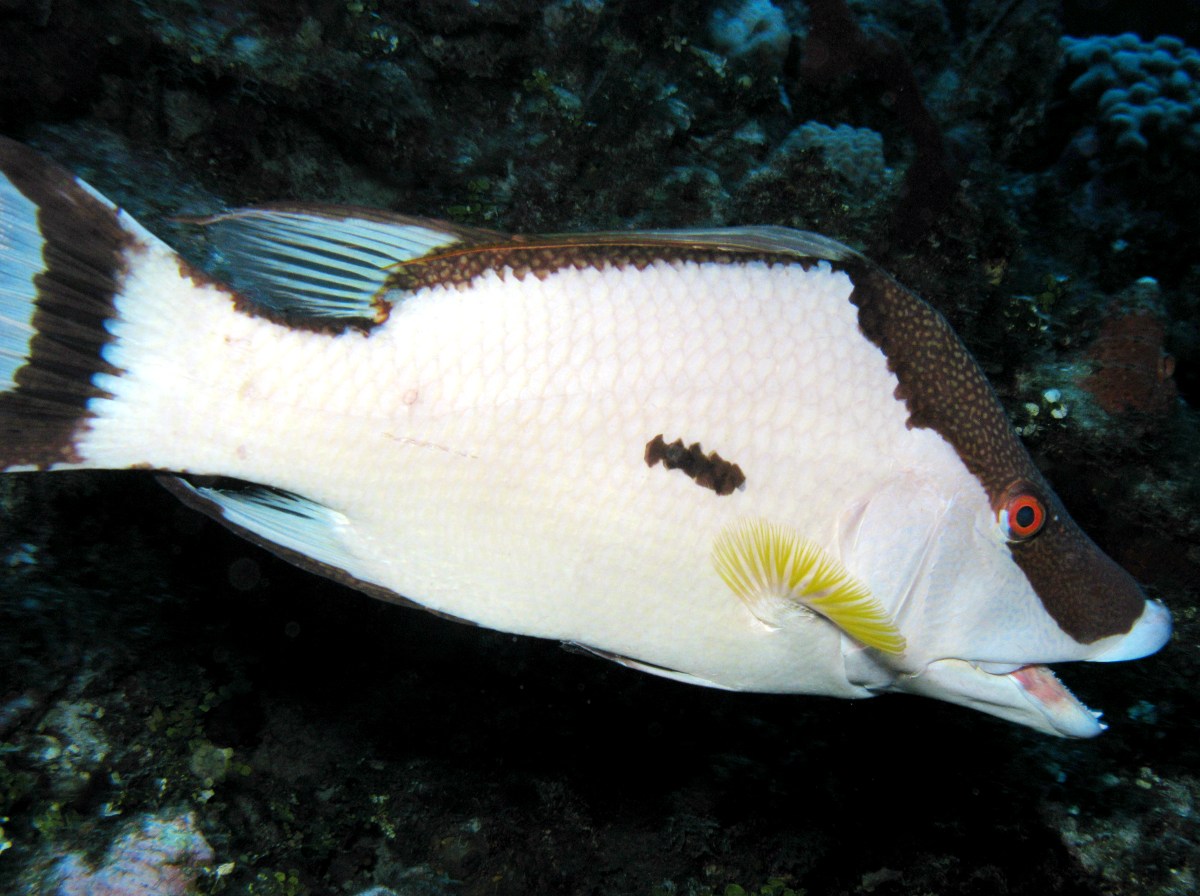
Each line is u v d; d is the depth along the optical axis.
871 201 0.89
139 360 0.40
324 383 0.40
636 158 0.86
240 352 0.40
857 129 0.98
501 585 0.41
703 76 0.93
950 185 0.92
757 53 0.94
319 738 0.75
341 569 0.43
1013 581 0.44
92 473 0.71
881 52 0.98
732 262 0.41
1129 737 0.79
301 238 0.40
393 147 0.79
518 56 0.82
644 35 0.87
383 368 0.40
